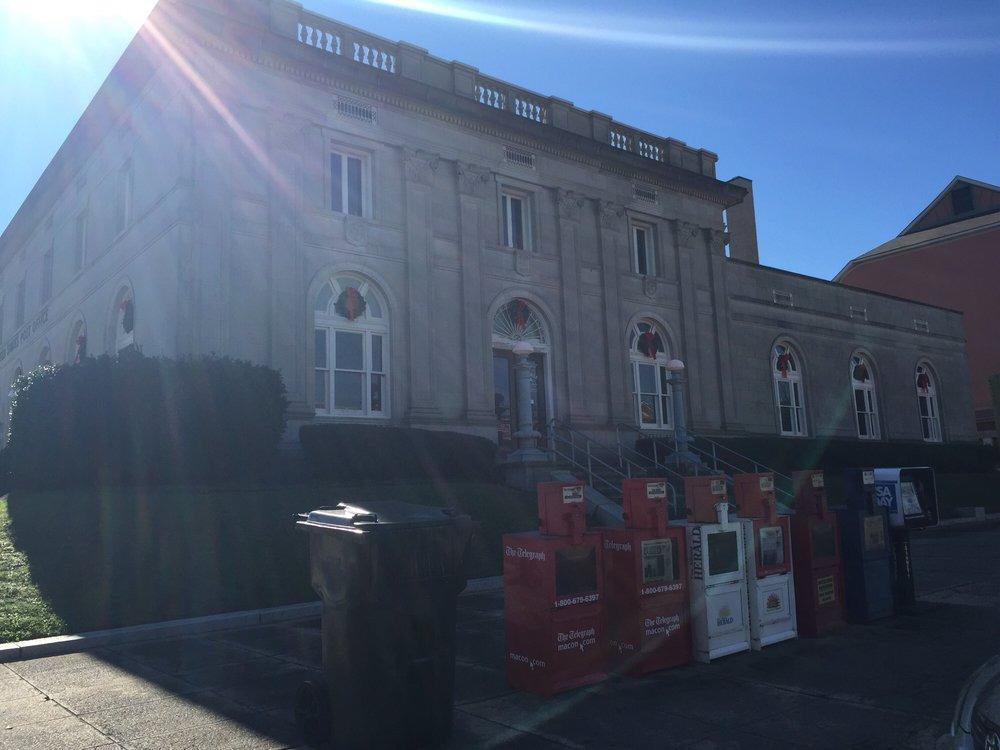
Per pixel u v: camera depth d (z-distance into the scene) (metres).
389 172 18.66
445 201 19.47
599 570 6.28
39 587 9.25
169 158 16.30
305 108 17.38
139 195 17.75
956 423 34.19
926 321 33.91
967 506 23.42
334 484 14.41
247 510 12.09
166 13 16.19
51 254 25.59
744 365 25.69
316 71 17.50
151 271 16.52
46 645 7.67
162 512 11.69
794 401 27.50
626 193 23.22
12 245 30.00
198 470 13.33
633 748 4.84
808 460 23.91
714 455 20.12
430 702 4.87
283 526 11.68
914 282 44.62
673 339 23.66
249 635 8.41
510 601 6.28
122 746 4.95
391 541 4.79
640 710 5.57
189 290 15.18
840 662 6.77
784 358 27.52
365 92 18.30
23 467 13.75
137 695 6.09
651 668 6.46
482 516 13.55
